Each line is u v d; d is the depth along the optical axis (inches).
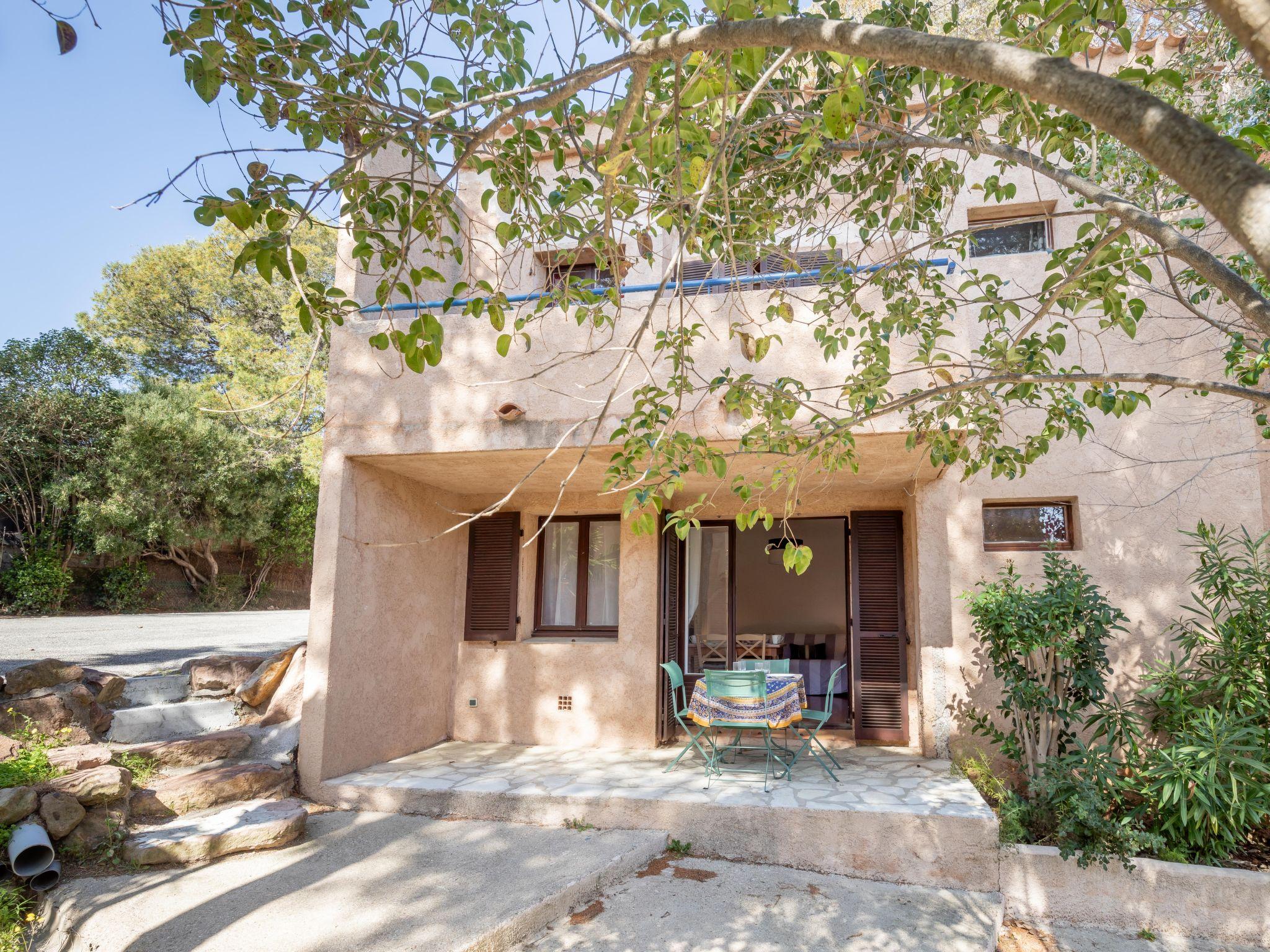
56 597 757.9
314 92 114.3
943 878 197.5
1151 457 267.1
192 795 214.5
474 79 136.6
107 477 815.1
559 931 168.9
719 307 234.7
